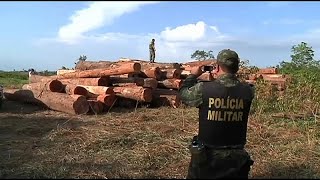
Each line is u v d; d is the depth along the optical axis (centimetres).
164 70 1375
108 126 916
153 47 1856
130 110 1189
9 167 607
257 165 625
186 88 424
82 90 1184
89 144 741
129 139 769
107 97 1155
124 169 598
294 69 1620
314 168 609
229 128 402
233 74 415
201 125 409
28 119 1034
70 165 611
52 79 1334
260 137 809
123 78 1305
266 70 1545
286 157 673
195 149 396
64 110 1129
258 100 1079
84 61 1600
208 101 403
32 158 664
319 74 1219
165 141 759
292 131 868
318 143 768
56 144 758
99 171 577
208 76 1180
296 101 1065
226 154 395
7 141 786
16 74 2662
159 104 1259
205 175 383
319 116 980
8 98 1349
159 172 598
